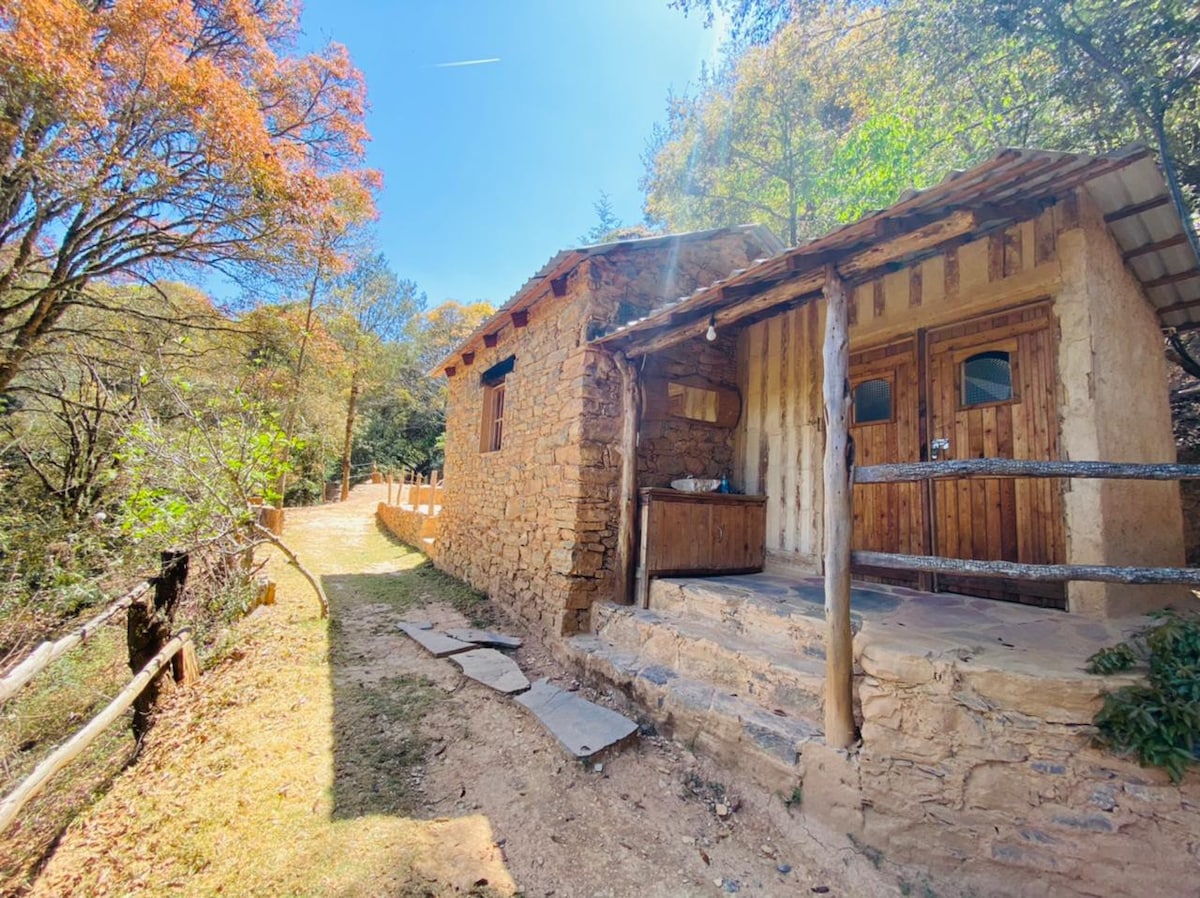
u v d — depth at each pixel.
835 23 7.62
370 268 20.67
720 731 2.94
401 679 3.99
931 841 2.17
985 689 2.13
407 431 26.30
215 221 7.29
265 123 8.11
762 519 5.00
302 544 10.34
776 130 10.53
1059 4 4.89
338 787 2.64
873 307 4.24
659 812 2.62
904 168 7.19
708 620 3.79
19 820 2.66
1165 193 2.84
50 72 4.91
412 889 2.04
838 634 2.53
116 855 2.20
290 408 11.09
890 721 2.32
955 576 3.62
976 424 3.54
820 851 2.35
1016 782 2.05
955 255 3.65
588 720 3.34
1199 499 5.71
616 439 4.95
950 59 5.93
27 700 3.91
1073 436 2.94
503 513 6.36
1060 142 5.78
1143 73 4.79
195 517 4.77
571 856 2.29
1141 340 3.49
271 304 9.25
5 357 6.64
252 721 3.26
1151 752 1.82
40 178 5.61
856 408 4.41
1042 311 3.20
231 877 2.06
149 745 3.14
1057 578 2.10
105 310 7.83
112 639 5.11
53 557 5.46
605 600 4.68
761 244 6.25
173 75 5.81
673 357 5.24
